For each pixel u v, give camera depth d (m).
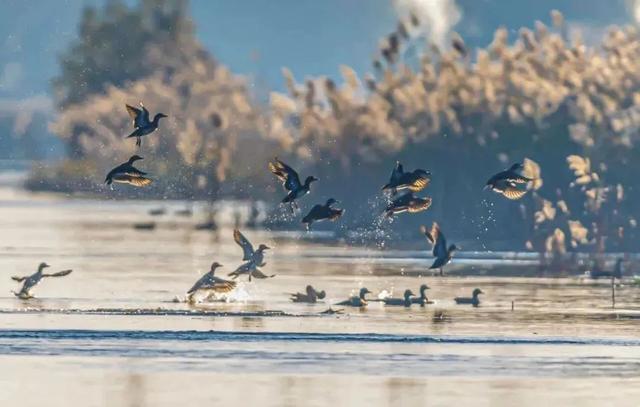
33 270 74.94
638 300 64.81
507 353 51.38
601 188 87.44
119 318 57.06
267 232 96.94
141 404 44.22
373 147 93.12
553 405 44.56
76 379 47.00
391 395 45.50
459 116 91.81
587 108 89.62
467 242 88.12
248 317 57.75
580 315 59.84
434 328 55.91
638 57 92.69
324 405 44.34
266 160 100.19
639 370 49.00
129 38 131.75
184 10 136.25
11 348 51.09
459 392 45.94
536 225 86.38
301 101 97.81
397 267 77.44
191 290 59.91
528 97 91.06
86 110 124.62
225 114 104.00
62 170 130.62
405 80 94.50
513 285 70.31
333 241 91.12
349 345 52.22
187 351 50.94
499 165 90.38
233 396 45.19
